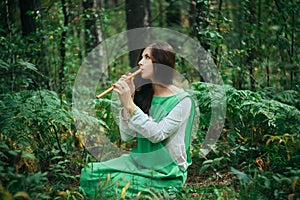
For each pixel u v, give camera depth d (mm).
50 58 6973
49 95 4875
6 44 5945
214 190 3902
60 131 4973
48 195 3535
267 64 6461
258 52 6555
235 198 3764
